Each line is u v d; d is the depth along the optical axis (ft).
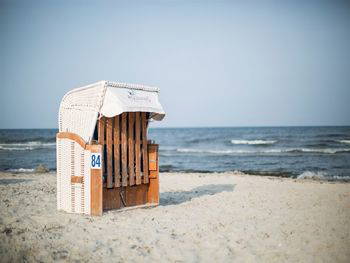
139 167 30.45
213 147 180.96
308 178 65.00
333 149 144.77
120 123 28.99
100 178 26.71
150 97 30.19
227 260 18.60
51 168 90.12
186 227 24.54
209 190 44.19
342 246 20.49
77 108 28.63
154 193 31.96
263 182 52.60
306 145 166.91
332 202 34.01
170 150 167.12
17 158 118.73
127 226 24.41
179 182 53.01
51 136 254.88
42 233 22.47
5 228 23.35
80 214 27.50
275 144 178.19
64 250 19.66
